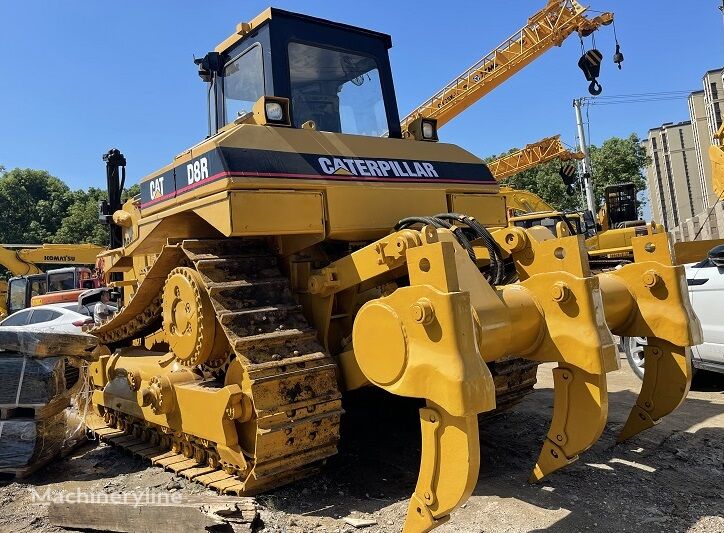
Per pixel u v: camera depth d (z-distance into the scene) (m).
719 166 12.55
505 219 5.43
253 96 5.02
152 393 4.43
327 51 5.23
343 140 4.50
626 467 4.19
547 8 13.02
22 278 20.28
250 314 3.79
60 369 5.03
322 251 4.54
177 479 4.33
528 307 3.44
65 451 5.22
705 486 3.83
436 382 2.80
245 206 3.78
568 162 24.23
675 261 4.17
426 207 4.73
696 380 6.66
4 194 52.00
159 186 4.77
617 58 12.53
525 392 5.00
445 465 2.86
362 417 5.68
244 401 3.76
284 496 3.80
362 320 3.26
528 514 3.49
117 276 7.16
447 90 14.66
